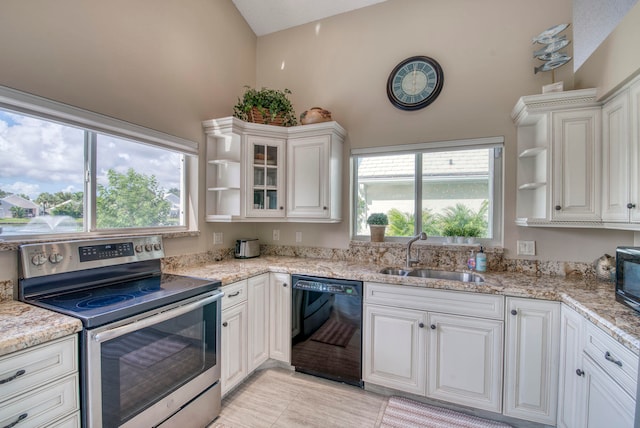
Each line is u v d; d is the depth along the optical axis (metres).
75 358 1.15
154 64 2.08
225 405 1.95
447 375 1.86
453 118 2.39
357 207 2.81
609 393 1.18
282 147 2.64
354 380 2.12
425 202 2.58
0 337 0.97
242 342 2.09
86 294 1.53
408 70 2.51
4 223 1.42
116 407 1.25
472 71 2.34
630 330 1.08
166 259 2.16
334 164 2.55
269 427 1.76
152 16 2.07
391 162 2.69
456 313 1.84
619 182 1.60
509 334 1.72
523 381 1.70
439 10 2.45
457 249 2.34
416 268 2.34
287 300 2.33
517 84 2.22
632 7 1.55
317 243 2.87
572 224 1.81
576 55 2.05
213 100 2.61
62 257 1.52
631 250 1.32
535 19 2.18
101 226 1.83
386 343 2.01
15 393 0.98
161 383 1.47
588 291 1.63
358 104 2.72
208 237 2.56
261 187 2.56
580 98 1.79
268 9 2.89
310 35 2.95
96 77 1.72
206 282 1.80
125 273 1.84
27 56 1.43
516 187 2.21
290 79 3.02
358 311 2.09
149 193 2.13
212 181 2.59
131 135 1.92
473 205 2.45
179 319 1.57
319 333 2.22
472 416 1.84
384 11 2.64
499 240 2.34
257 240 2.94
